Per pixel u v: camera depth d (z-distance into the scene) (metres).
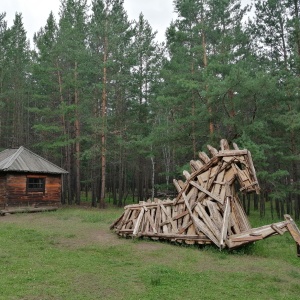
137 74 32.66
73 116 28.83
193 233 11.00
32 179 23.33
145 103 32.44
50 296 5.93
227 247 10.10
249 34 25.61
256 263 8.81
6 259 8.60
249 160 10.92
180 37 21.78
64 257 9.05
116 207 28.80
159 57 34.91
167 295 6.10
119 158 32.38
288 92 19.33
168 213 12.05
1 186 22.06
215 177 11.56
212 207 10.88
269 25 25.41
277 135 21.41
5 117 40.22
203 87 19.47
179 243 11.22
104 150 26.88
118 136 27.44
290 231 9.50
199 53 21.80
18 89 37.44
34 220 17.72
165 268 7.88
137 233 11.99
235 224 10.73
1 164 22.47
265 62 24.48
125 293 6.18
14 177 22.11
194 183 11.84
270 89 17.56
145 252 9.92
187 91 20.91
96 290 6.32
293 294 6.38
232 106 19.06
